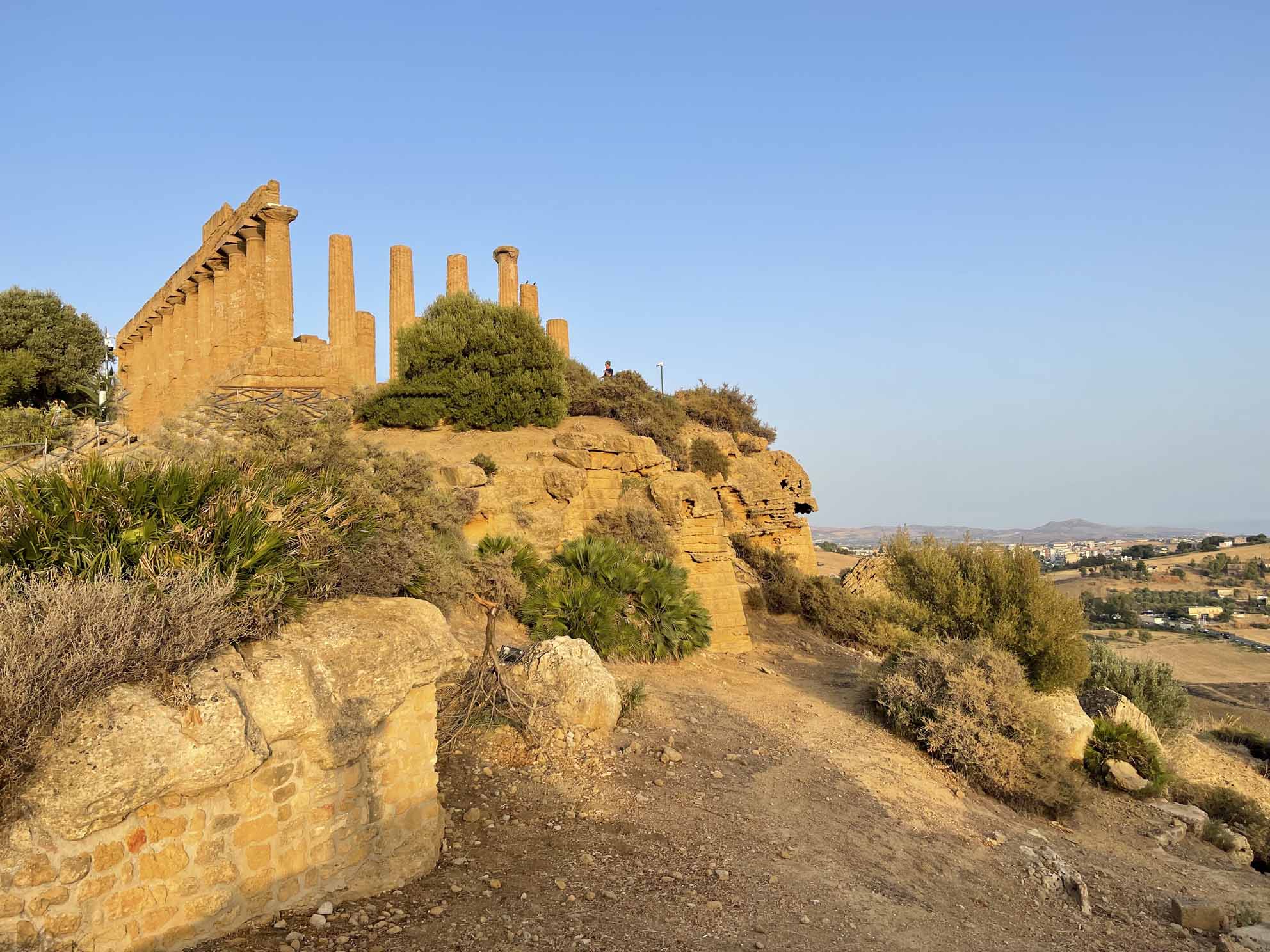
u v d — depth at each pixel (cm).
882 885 894
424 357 2627
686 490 2281
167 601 556
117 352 4809
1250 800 1708
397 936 582
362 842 648
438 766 941
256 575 652
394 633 696
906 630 1856
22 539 588
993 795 1384
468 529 1911
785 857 904
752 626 2550
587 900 699
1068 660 1747
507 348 2683
